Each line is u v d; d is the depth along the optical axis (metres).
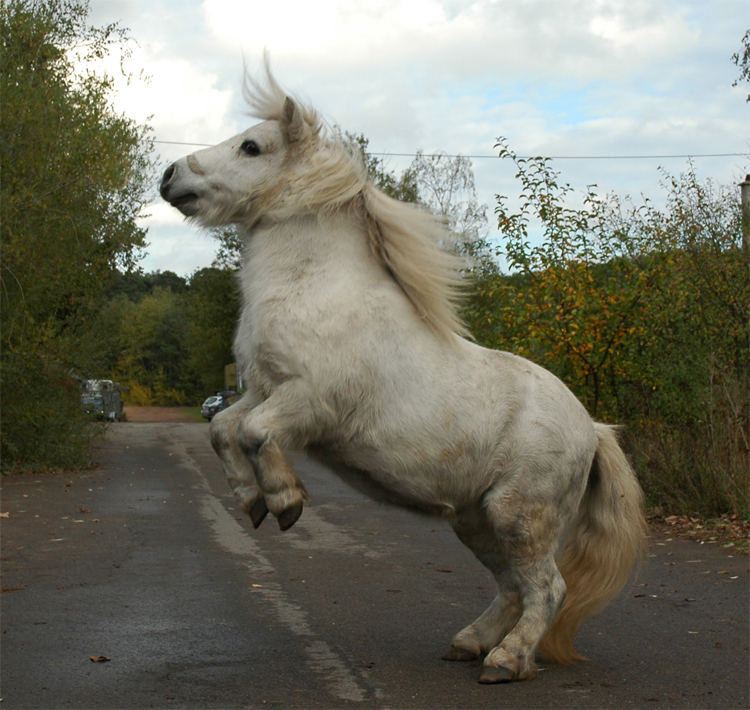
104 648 5.25
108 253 20.09
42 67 17.64
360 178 4.91
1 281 16.19
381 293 4.72
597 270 12.02
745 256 10.91
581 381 11.79
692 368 10.52
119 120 19.41
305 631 5.68
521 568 4.79
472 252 5.61
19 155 16.06
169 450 23.47
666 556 8.11
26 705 4.25
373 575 7.56
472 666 4.92
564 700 4.33
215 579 7.37
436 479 4.69
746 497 9.51
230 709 4.20
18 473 16.94
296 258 4.76
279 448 4.43
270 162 4.90
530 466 4.73
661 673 4.79
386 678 4.68
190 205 5.00
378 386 4.57
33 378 17.05
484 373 4.82
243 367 4.78
